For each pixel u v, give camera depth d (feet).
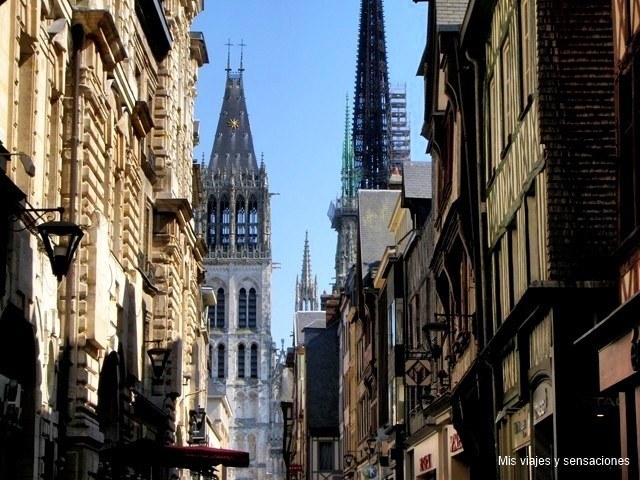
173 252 164.45
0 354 84.79
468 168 108.99
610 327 61.36
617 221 68.08
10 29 82.84
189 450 107.14
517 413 90.22
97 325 106.01
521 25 86.79
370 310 211.20
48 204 98.37
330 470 302.45
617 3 66.18
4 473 86.99
